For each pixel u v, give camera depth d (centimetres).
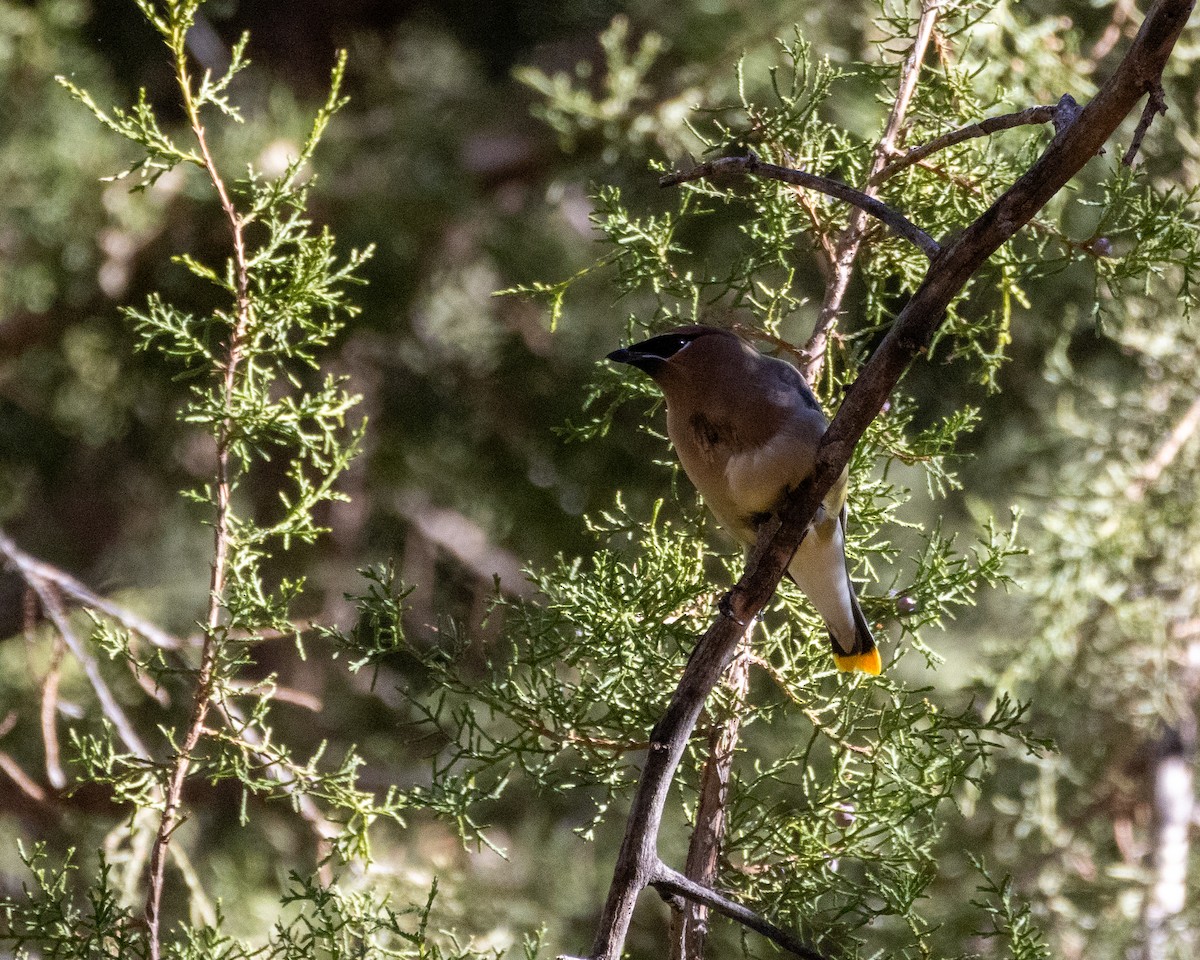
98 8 1680
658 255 783
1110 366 1404
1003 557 751
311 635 1708
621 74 1261
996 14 955
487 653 693
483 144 1742
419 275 1686
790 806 716
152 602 1775
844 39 1304
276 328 663
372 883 795
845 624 720
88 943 620
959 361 1376
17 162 1581
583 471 1662
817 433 719
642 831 586
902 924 900
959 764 677
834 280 775
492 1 1822
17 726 1458
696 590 696
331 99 667
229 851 1441
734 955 1103
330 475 673
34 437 1786
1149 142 1139
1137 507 1147
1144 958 1142
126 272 1634
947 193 787
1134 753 1247
